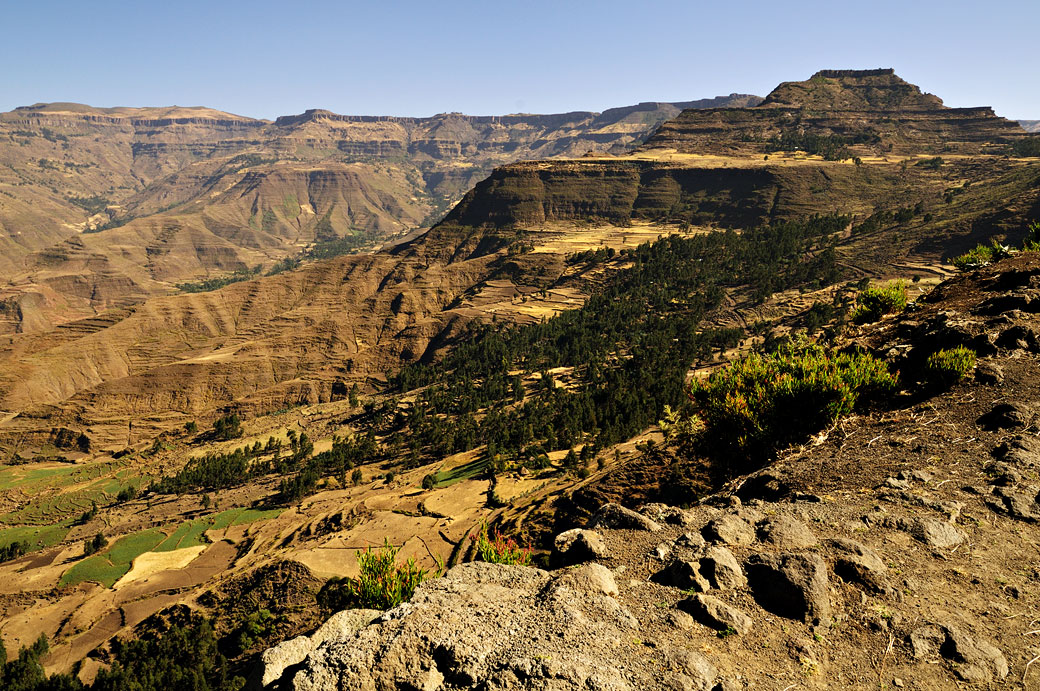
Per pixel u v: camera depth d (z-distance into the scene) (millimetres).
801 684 4961
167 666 42688
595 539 7570
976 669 5262
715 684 4695
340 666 4855
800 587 5914
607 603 5797
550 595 5828
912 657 5406
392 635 5105
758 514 8352
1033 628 5910
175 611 51094
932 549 7398
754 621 5734
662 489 18531
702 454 15625
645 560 7066
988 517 8195
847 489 9586
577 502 21719
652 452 21344
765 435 12922
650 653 5086
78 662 50594
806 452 12141
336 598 44250
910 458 10508
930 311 20391
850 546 7066
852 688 5016
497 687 4551
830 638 5617
